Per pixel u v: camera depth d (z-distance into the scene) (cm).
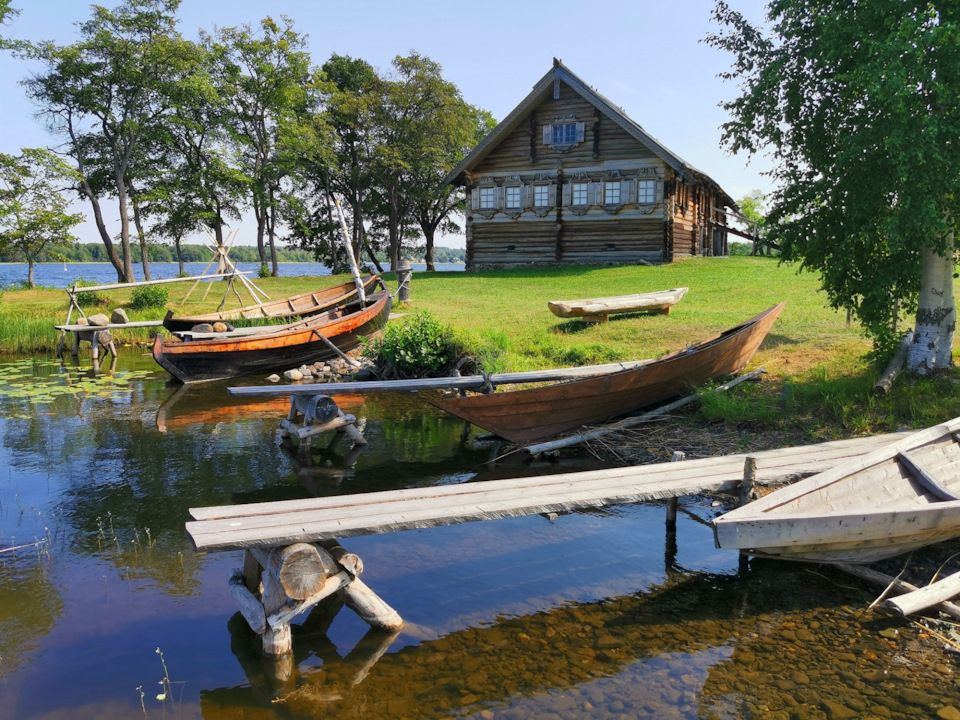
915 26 713
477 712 375
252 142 3894
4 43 2964
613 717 367
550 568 545
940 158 706
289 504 522
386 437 955
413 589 515
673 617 470
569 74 2627
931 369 870
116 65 3216
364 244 4494
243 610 461
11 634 461
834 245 884
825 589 507
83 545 601
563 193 2795
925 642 430
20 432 991
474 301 2002
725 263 2558
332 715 376
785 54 845
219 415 1098
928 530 501
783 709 369
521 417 853
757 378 1018
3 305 2408
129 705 388
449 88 4066
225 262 1997
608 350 1227
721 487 584
